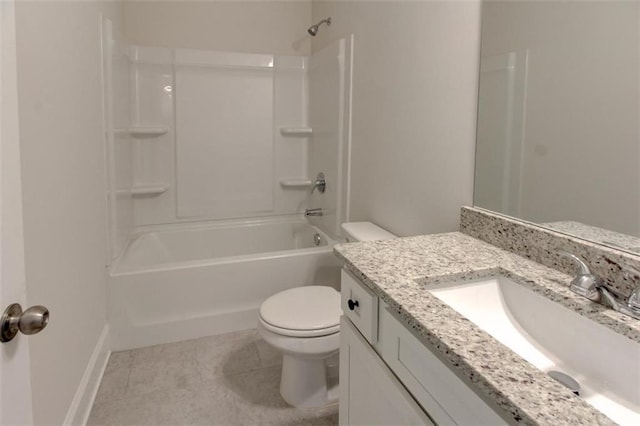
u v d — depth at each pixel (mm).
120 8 2572
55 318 1328
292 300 1785
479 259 1133
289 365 1757
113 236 2178
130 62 2723
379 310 1021
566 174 1062
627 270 867
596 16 969
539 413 547
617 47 923
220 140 3027
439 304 862
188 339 2283
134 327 2182
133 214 2834
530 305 974
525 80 1185
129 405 1731
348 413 1226
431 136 1650
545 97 1119
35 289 1171
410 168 1814
